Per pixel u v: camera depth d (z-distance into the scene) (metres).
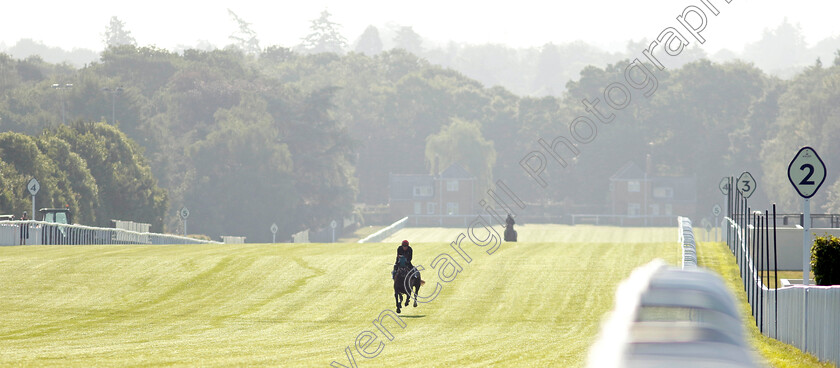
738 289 28.36
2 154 71.12
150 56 149.25
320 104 132.75
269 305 28.08
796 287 17.08
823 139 123.81
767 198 136.38
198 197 111.06
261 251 39.72
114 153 87.50
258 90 141.75
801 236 37.31
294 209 116.44
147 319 25.75
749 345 8.10
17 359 17.94
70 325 24.67
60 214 57.69
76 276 33.06
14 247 41.50
